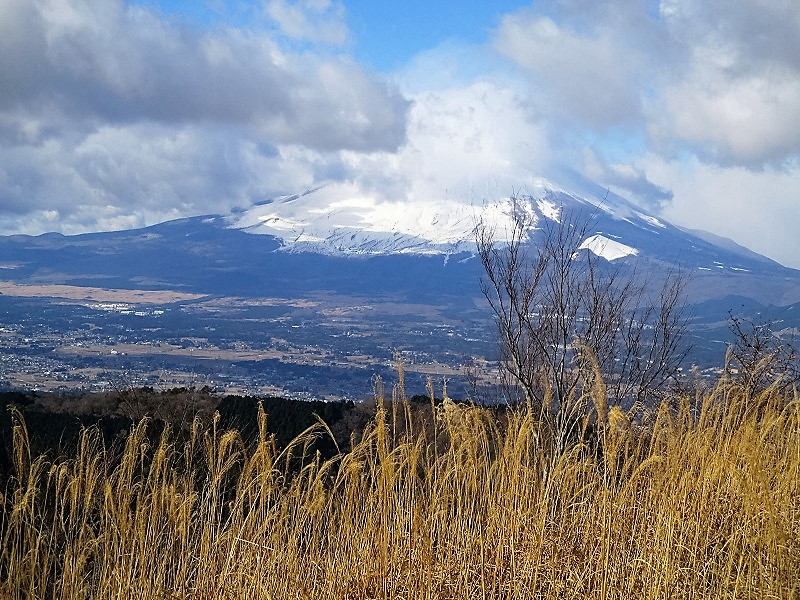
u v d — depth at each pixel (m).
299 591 5.94
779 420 6.75
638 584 6.15
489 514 6.41
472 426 6.56
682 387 9.41
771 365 9.06
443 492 6.31
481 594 6.18
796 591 5.77
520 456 6.52
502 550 6.32
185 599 5.85
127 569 5.79
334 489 6.25
